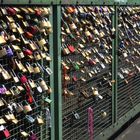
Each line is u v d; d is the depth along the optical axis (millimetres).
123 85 4730
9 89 2453
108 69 4199
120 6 4453
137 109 5387
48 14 2891
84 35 3512
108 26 4145
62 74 3131
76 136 3492
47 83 2975
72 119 3393
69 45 3234
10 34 2459
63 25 3129
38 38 2785
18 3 2539
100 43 3904
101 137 4035
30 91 2654
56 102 3084
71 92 3314
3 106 2410
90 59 3633
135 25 4918
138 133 4906
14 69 2492
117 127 4535
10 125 2506
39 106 2855
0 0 2367
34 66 2738
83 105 3602
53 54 3035
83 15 3467
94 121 3891
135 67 5121
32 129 2773
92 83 3764
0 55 2332
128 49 4766
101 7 3889
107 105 4238
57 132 3119
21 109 2551
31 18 2697
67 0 3168
